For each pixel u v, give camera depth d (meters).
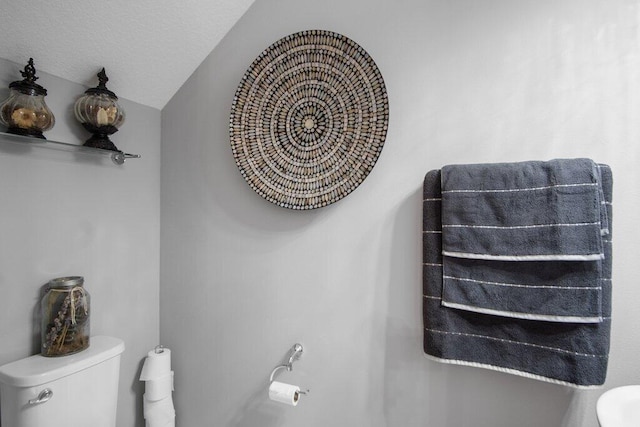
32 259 1.09
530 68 0.97
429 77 1.09
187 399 1.49
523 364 0.89
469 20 1.04
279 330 1.31
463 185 0.96
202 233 1.46
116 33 1.17
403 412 1.12
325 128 1.20
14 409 0.95
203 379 1.45
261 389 1.34
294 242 1.29
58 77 1.17
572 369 0.83
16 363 1.03
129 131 1.41
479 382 1.02
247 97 1.30
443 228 0.98
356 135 1.16
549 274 0.86
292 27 1.29
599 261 0.81
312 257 1.26
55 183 1.16
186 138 1.49
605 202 0.84
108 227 1.33
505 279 0.91
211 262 1.44
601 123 0.90
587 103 0.92
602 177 0.85
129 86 1.36
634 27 0.88
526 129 0.98
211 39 1.39
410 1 1.11
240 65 1.38
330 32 1.19
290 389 1.13
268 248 1.33
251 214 1.36
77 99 1.21
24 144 1.07
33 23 1.01
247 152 1.30
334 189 1.19
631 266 0.88
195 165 1.47
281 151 1.26
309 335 1.26
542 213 0.86
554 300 0.85
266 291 1.33
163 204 1.52
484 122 1.02
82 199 1.24
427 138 1.09
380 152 1.13
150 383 1.36
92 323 1.27
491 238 0.92
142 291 1.47
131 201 1.42
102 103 1.19
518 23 0.99
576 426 0.92
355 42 1.18
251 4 1.35
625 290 0.88
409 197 1.11
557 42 0.95
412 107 1.11
